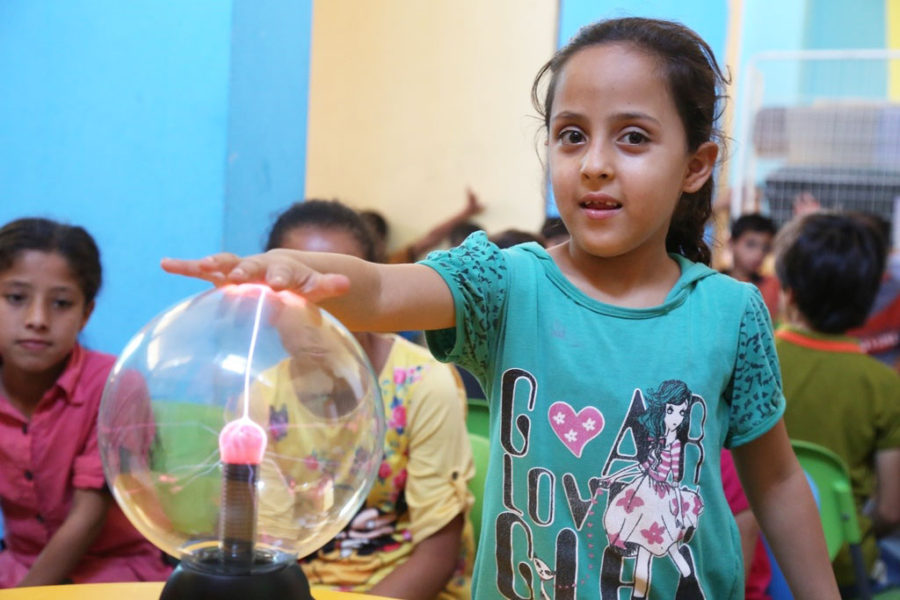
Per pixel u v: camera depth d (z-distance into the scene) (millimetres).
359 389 809
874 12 4234
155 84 2170
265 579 709
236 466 725
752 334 1094
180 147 2154
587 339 1048
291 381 773
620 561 1017
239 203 2172
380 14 3986
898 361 3818
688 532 1021
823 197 4082
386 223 3926
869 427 2035
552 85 1103
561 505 1026
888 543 2607
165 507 752
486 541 1072
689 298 1090
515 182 3953
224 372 758
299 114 2320
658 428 1024
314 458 782
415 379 1521
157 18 2164
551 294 1071
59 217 2252
